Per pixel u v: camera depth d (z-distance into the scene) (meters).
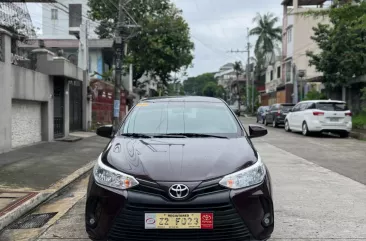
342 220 5.41
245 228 3.70
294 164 10.15
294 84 34.81
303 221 5.36
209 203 3.60
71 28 44.69
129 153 4.25
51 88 14.05
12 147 11.59
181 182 3.64
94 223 3.88
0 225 5.14
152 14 33.22
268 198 3.93
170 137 4.86
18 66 11.42
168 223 3.57
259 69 52.50
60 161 10.00
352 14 19.19
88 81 19.30
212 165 3.91
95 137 16.20
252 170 3.96
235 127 5.25
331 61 22.97
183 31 33.75
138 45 33.09
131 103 31.58
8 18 12.20
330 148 13.65
